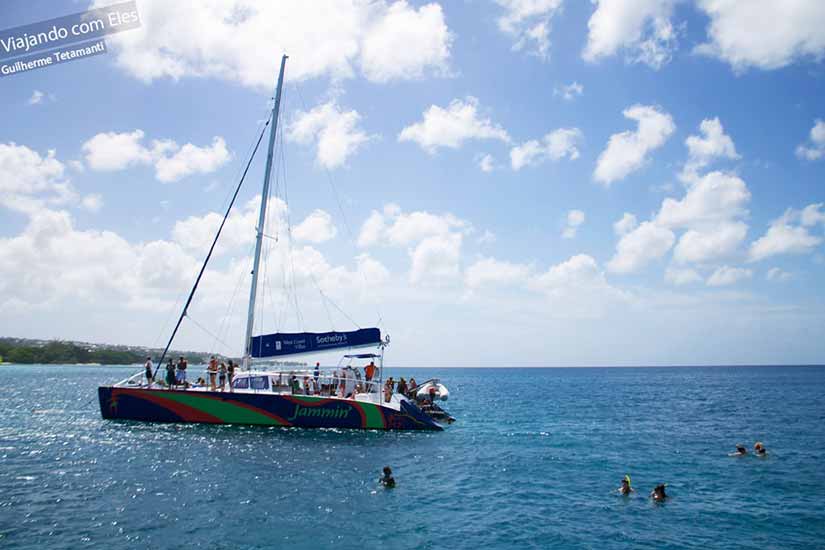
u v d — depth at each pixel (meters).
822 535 13.38
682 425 35.81
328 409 26.30
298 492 16.05
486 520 14.12
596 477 19.36
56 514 13.54
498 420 37.69
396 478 18.19
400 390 32.03
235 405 25.88
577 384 111.81
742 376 165.25
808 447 26.62
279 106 30.48
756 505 15.96
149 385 27.41
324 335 27.83
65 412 37.88
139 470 18.16
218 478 17.30
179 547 11.53
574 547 12.35
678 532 13.50
